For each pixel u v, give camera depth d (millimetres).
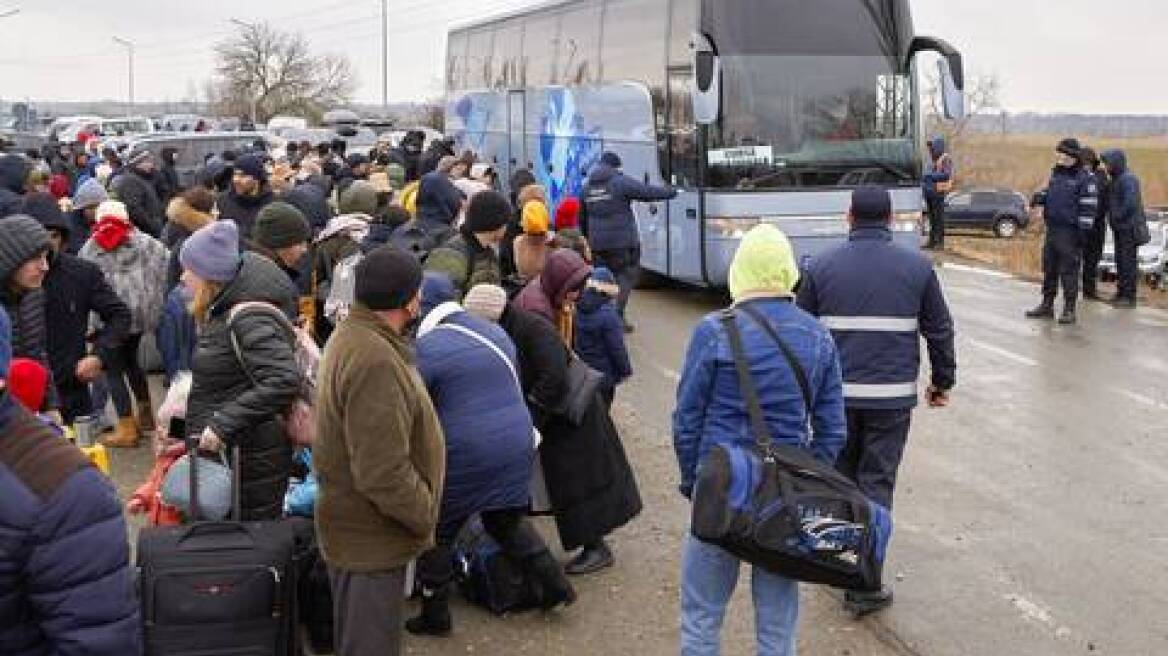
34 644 2838
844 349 6051
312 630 5324
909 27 14812
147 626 4312
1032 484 8430
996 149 57875
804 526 4410
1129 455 9133
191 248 5102
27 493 2738
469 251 7094
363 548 4504
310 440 5172
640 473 8617
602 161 13742
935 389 6297
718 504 4426
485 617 6125
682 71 15250
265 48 91750
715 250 14602
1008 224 38469
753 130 14453
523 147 22281
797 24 14594
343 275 7953
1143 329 14484
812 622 6145
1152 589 6578
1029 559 7008
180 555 4402
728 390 4750
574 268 6625
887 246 6090
